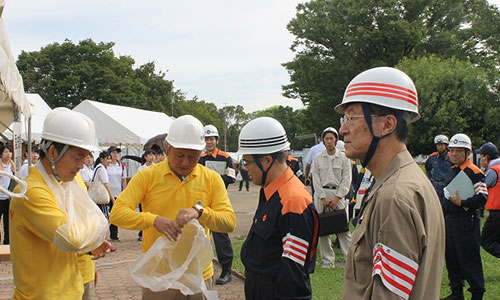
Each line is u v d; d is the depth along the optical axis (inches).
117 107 747.4
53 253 92.5
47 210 87.2
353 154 69.4
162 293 113.4
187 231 107.9
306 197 101.5
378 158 68.2
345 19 1148.5
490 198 225.3
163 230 105.8
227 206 120.6
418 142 842.8
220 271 251.6
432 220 61.2
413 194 60.7
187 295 115.3
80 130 93.7
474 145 816.3
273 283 101.4
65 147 92.1
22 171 344.2
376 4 1094.4
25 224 89.1
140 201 119.4
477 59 1150.3
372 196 66.0
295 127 2610.7
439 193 310.8
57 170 93.6
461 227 187.8
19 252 89.7
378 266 58.3
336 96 1186.0
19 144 375.2
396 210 59.3
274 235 101.9
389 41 1086.4
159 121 807.7
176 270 104.8
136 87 1731.1
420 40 1075.9
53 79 1603.1
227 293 209.8
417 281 58.1
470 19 1160.2
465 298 202.8
